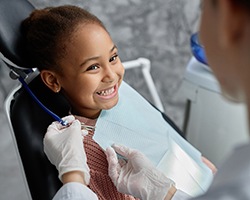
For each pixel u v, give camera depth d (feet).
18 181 5.80
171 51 6.10
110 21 5.77
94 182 3.31
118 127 3.60
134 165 3.18
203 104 4.75
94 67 3.32
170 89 6.31
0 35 3.41
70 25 3.27
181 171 3.59
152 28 5.93
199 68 4.78
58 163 3.09
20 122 3.48
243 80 1.30
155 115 3.94
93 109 3.55
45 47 3.34
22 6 3.68
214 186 1.37
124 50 5.97
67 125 3.40
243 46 1.27
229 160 1.37
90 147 3.38
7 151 5.81
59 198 2.86
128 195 3.34
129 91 3.95
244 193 1.28
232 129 4.60
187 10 5.90
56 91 3.48
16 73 3.62
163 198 2.99
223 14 1.26
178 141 3.91
